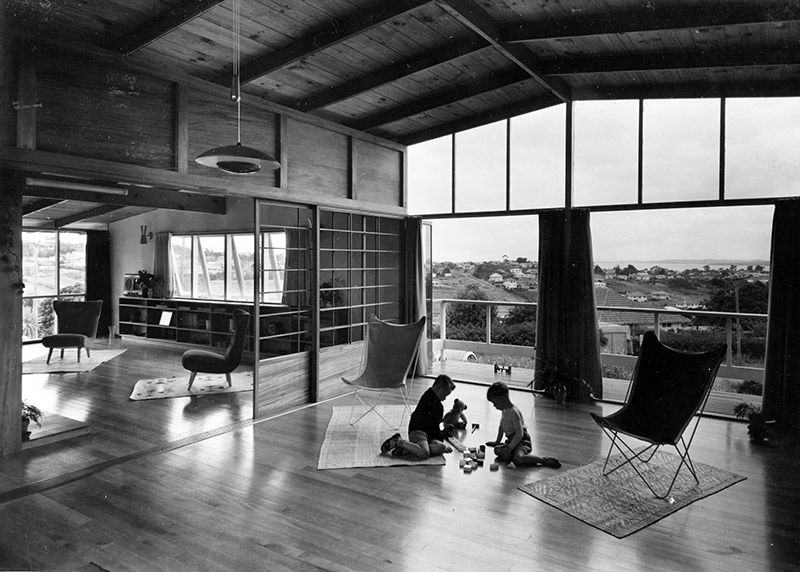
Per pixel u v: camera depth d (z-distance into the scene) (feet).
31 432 14.30
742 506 10.62
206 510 10.28
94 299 35.60
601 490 11.29
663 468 12.61
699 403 11.27
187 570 8.20
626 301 23.36
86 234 35.35
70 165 11.55
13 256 12.41
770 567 8.38
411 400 19.15
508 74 17.65
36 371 24.02
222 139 15.12
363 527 9.62
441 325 27.09
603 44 15.03
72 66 11.70
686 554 8.77
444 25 14.49
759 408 16.84
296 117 17.53
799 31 13.23
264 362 16.98
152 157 13.32
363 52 15.56
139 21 12.39
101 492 11.09
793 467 12.70
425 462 12.85
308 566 8.32
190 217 31.55
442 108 20.24
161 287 32.68
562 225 19.24
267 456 13.28
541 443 14.38
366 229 21.93
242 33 13.65
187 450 13.71
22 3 10.87
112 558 8.54
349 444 14.15
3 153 10.47
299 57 14.26
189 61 14.84
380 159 21.84
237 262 29.89
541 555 8.70
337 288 20.49
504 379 22.50
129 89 12.82
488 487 11.44
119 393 19.98
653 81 17.21
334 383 19.84
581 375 18.97
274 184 16.85
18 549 8.79
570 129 19.01
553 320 19.45
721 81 16.55
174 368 24.86
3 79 10.56
